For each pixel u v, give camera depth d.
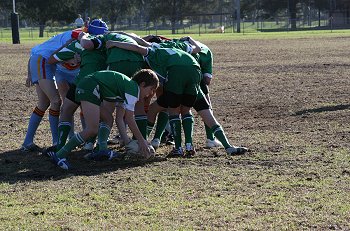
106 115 24.30
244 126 31.86
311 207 17.91
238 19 197.50
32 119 26.97
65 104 24.81
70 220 17.14
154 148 26.06
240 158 24.41
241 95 43.72
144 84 23.69
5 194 19.89
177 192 19.72
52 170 23.27
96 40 24.88
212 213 17.52
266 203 18.38
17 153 26.53
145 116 24.95
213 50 93.94
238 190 19.83
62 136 24.58
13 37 127.69
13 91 48.06
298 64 66.75
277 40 123.25
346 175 21.45
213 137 26.88
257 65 67.00
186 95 24.95
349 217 17.02
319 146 26.34
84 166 23.78
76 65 26.62
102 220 17.06
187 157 24.84
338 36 135.25
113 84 22.98
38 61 26.61
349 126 30.86
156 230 16.20
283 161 23.73
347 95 41.88
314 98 41.00
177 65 24.67
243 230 16.14
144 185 20.62
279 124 32.19
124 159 24.73
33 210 18.08
